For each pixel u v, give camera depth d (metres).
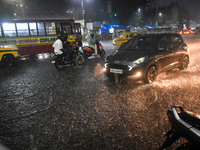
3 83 6.52
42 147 2.73
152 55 5.52
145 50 5.75
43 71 8.41
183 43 7.00
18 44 12.70
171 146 2.60
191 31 44.28
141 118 3.45
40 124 3.43
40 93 5.22
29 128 3.31
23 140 2.94
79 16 47.72
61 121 3.50
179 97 4.36
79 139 2.89
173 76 6.26
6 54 9.93
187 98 4.28
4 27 12.16
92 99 4.53
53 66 9.69
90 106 4.12
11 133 3.17
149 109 3.81
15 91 5.51
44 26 13.68
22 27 12.77
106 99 4.47
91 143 2.77
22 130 3.25
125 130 3.07
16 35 12.62
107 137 2.90
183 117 1.79
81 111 3.89
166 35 6.34
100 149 2.62
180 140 2.71
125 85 5.51
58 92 5.22
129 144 2.70
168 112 1.97
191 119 1.71
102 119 3.49
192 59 9.59
